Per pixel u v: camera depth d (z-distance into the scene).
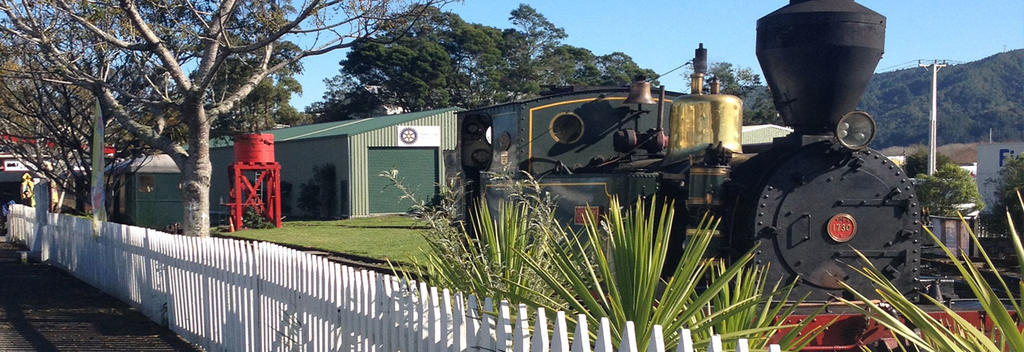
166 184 23.16
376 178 30.00
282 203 33.62
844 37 6.61
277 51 13.94
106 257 11.73
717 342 3.24
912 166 42.09
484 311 4.14
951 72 149.12
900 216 6.73
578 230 7.46
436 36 57.00
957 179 22.11
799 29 6.73
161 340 8.50
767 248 6.42
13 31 11.80
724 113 7.32
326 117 62.38
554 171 8.52
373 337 5.22
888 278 6.68
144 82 16.47
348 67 56.88
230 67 14.91
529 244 5.88
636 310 4.45
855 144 6.52
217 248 7.70
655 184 6.97
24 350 8.05
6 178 29.23
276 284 6.60
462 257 5.80
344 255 14.50
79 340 8.49
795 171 6.52
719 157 6.41
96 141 11.95
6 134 20.50
